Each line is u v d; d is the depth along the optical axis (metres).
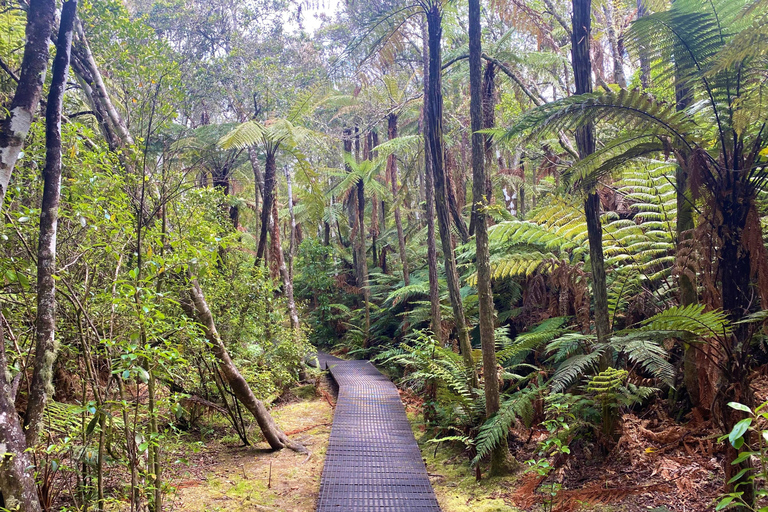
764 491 1.88
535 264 5.27
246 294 6.57
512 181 8.67
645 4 4.71
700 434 3.29
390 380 7.93
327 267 14.77
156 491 2.75
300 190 9.98
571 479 3.41
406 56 10.22
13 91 3.46
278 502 3.67
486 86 6.20
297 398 7.43
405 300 10.59
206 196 5.36
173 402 2.72
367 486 3.69
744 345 2.35
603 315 3.65
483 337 4.00
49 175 2.28
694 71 2.83
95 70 3.77
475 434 4.39
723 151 2.46
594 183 3.28
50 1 2.33
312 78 10.36
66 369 3.35
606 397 3.49
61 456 2.71
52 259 2.27
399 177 15.24
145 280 2.46
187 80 7.81
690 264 2.69
